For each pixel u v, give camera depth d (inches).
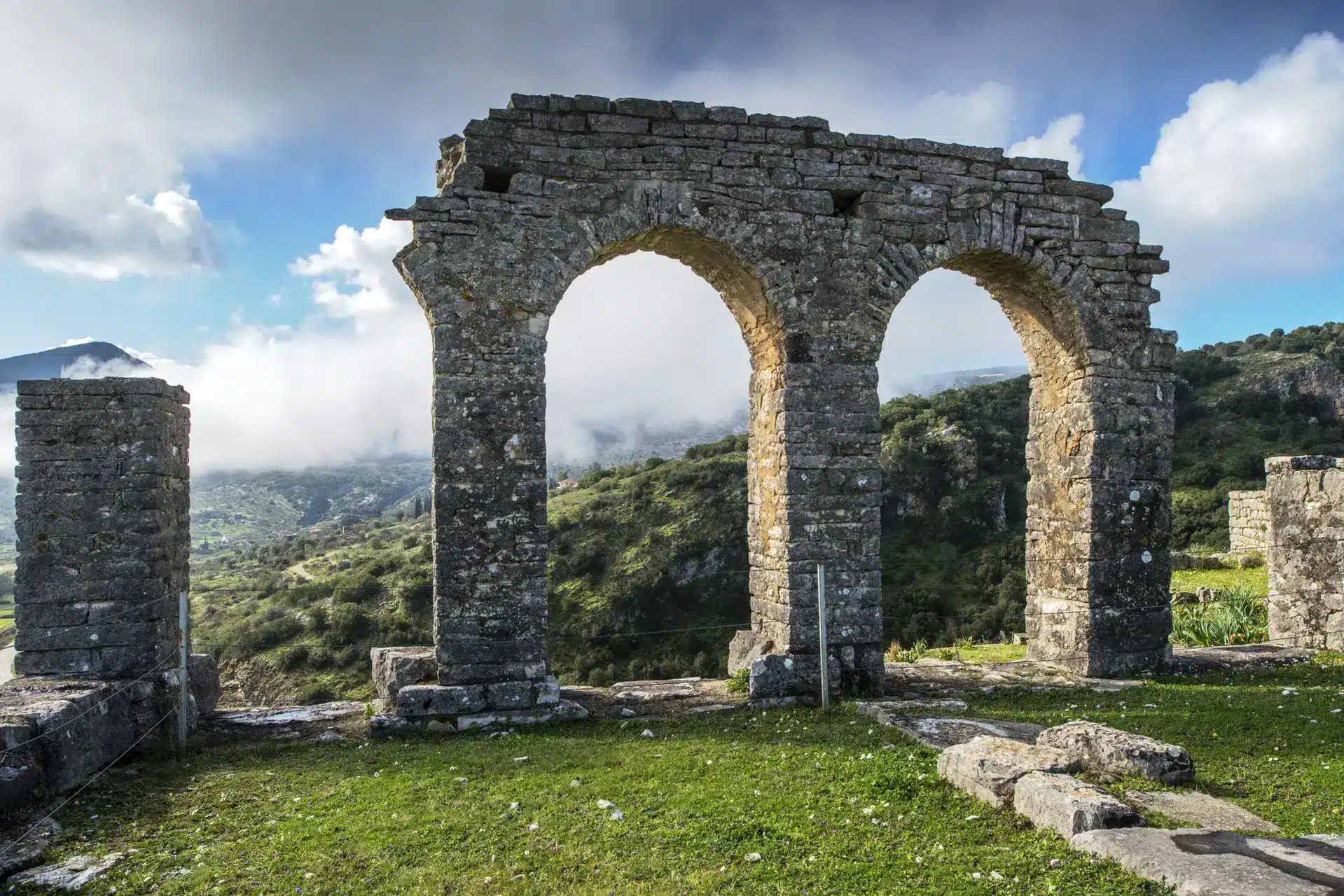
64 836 276.2
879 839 244.2
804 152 475.5
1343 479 549.3
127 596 391.5
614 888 220.1
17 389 389.1
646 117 459.5
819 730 380.2
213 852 259.0
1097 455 506.6
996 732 360.5
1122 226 522.0
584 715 423.2
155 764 362.3
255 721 427.8
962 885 211.9
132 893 233.1
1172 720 381.7
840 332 473.4
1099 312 513.0
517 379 436.1
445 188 434.3
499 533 429.1
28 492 388.2
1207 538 1359.5
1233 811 257.6
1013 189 506.0
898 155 489.7
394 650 458.9
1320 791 277.4
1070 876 210.8
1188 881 192.5
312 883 233.6
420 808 290.8
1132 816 237.5
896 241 484.4
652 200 453.1
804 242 471.5
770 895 213.2
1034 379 565.0
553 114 449.4
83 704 334.6
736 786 297.3
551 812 280.2
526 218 441.1
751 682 449.4
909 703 430.6
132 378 400.2
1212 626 638.5
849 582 464.1
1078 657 510.0
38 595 384.2
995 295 553.9
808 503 462.9
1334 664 520.7
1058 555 534.9
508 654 424.8
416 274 427.5
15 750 291.0
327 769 347.3
